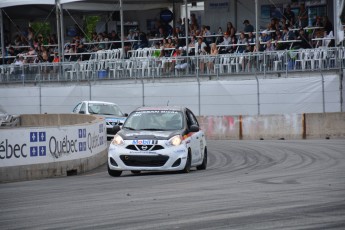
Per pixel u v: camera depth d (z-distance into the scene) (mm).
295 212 24578
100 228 22359
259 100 81250
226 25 99500
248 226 22000
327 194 29328
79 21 113875
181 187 33188
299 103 79438
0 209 27625
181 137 41406
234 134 76312
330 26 85688
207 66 84500
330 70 78375
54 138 43750
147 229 21875
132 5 104062
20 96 95625
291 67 80188
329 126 72625
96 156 50406
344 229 21312
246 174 39844
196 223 22688
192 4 109000
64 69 93562
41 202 29328
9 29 117000
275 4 94812
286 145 63312
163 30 101375
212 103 83750
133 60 88875
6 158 40656
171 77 86438
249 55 82250
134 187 33906
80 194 31703
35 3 97812
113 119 75875
